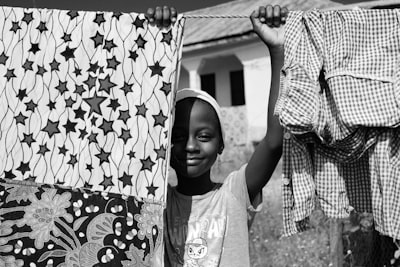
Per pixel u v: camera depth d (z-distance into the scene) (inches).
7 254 93.4
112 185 94.1
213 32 516.4
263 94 486.0
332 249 150.3
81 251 93.0
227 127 507.5
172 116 94.6
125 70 96.3
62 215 94.0
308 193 91.4
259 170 97.8
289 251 195.0
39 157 96.0
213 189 102.2
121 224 93.0
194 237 97.4
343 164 94.9
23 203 94.9
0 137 96.9
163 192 92.7
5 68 98.2
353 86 87.7
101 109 96.0
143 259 91.8
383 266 124.5
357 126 86.7
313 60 90.8
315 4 483.5
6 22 99.0
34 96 97.3
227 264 95.5
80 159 95.3
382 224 88.6
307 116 86.4
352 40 90.0
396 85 86.7
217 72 580.1
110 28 97.6
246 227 98.5
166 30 96.5
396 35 88.7
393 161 89.1
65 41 98.0
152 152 93.8
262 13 94.3
